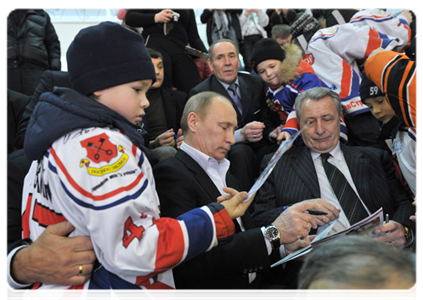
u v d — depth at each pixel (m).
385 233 1.88
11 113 2.53
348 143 3.08
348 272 0.58
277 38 4.24
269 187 2.46
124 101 1.31
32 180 1.38
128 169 1.16
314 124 2.38
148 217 1.18
